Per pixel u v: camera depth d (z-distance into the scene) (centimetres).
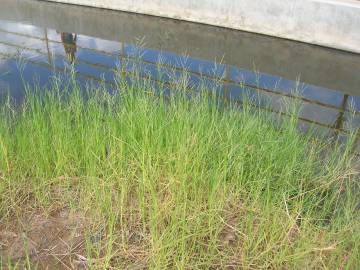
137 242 288
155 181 328
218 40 904
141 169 339
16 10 1116
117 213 298
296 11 830
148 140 346
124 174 333
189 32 949
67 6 1133
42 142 354
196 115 388
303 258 265
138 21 1020
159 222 292
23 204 326
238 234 296
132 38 918
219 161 329
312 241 277
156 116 373
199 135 353
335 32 799
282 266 267
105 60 744
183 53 830
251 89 616
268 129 406
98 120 370
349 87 707
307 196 329
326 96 662
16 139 374
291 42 859
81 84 599
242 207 311
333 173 360
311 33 828
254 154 355
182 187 303
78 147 369
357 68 780
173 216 284
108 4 1077
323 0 796
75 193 336
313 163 375
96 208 314
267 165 347
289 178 340
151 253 267
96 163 354
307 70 767
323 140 447
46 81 615
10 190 327
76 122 386
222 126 386
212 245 282
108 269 265
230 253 281
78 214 314
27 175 356
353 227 282
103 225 299
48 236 294
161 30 967
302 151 381
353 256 258
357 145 446
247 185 338
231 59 811
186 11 969
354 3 780
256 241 285
